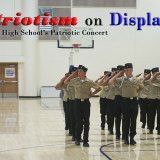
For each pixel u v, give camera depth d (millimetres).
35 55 29141
